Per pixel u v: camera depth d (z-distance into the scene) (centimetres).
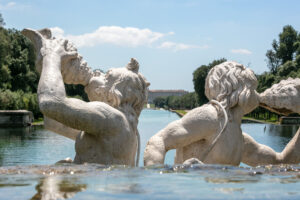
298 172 287
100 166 307
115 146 391
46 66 384
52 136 1983
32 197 203
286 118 2462
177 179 251
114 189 219
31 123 3431
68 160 431
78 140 405
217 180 250
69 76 416
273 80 3478
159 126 2152
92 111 374
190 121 464
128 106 425
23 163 965
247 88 480
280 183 241
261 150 520
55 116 362
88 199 198
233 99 474
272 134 1466
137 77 431
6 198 202
